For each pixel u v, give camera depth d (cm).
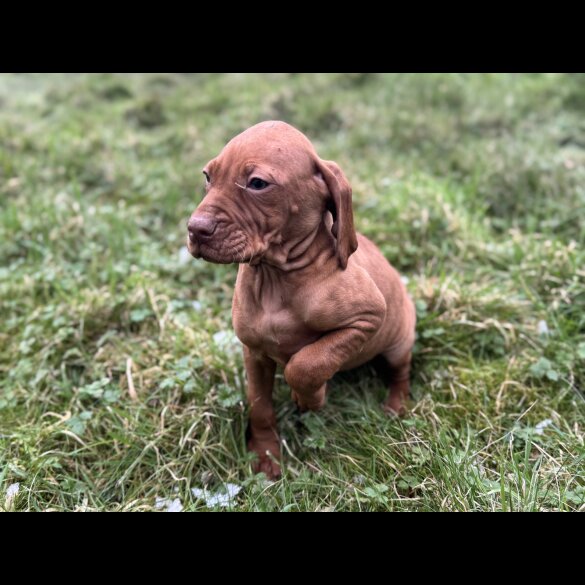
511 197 97
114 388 63
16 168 109
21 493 53
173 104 145
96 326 71
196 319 73
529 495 51
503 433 59
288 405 61
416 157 112
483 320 70
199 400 61
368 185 101
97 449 58
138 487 54
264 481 54
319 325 49
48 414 61
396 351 61
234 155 44
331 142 120
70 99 154
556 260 77
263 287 49
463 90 137
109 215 93
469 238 86
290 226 46
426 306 72
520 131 118
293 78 157
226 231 43
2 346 71
